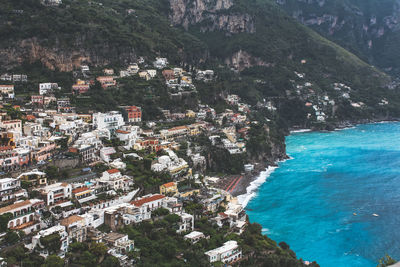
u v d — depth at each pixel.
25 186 184.12
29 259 145.00
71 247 155.88
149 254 166.12
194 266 161.38
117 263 151.38
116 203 197.50
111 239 163.75
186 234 184.62
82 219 166.38
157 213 193.50
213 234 189.50
